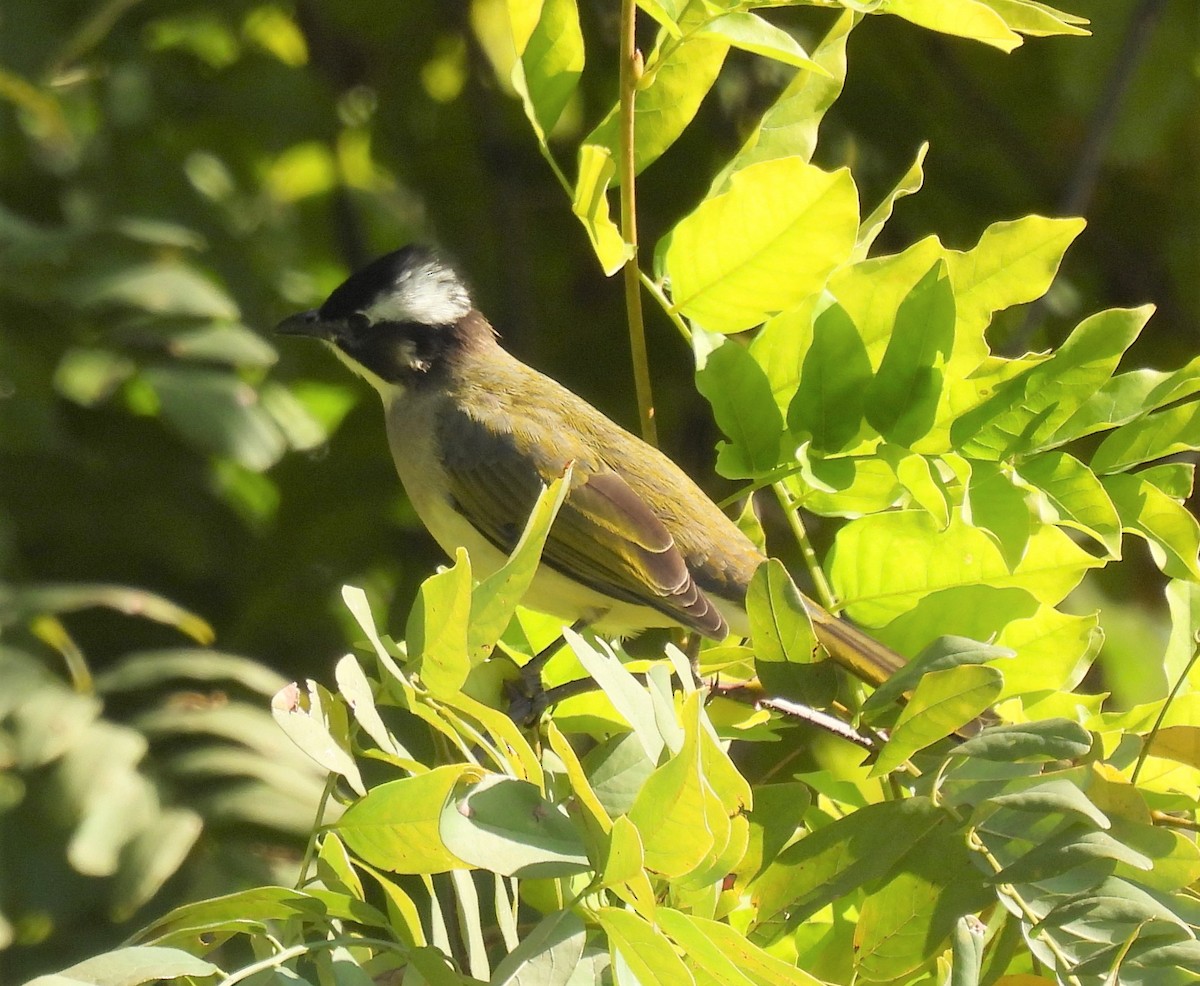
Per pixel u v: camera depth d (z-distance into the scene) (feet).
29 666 29.40
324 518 43.04
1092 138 44.60
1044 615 27.07
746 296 27.17
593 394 47.65
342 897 18.81
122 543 39.52
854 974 22.80
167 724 28.58
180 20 48.75
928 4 24.89
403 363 38.34
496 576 19.79
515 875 17.69
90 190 44.09
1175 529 25.73
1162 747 24.12
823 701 24.38
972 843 21.35
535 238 51.31
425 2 52.70
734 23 25.09
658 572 33.14
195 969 16.46
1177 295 48.78
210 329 37.42
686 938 17.38
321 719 19.15
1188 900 21.11
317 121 48.93
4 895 28.04
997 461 26.13
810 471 27.37
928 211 48.44
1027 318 43.91
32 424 38.34
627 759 22.27
